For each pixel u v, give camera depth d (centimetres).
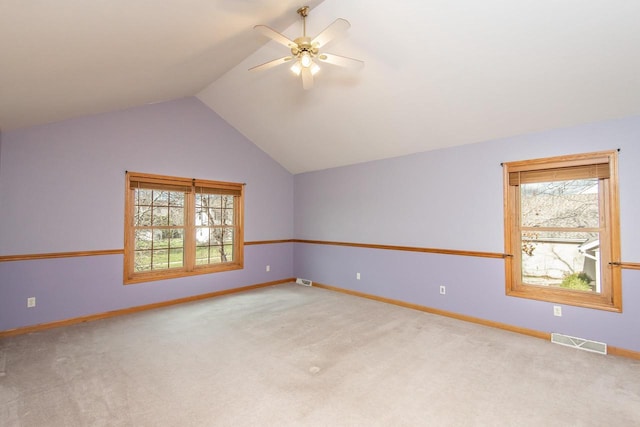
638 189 276
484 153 369
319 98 390
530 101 297
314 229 581
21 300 337
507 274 350
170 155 452
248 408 203
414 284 434
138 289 419
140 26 201
